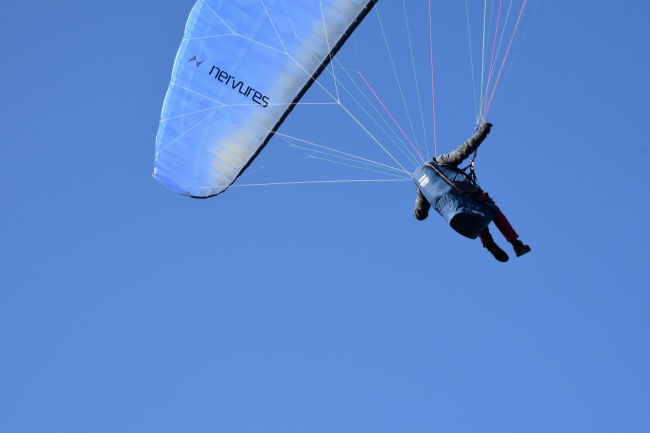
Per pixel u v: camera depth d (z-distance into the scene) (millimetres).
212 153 54062
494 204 45219
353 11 49812
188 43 51250
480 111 46125
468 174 45906
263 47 51250
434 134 46938
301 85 52344
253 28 50750
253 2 50094
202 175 54906
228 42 51188
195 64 51625
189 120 53062
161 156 54344
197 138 53625
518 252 45219
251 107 52719
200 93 52375
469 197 44781
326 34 50625
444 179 45156
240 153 54125
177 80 51969
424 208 47094
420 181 45781
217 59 51562
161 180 55375
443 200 44594
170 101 52594
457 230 44594
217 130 53375
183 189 55562
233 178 55062
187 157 54250
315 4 49844
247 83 52156
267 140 53906
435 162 46156
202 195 55812
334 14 50000
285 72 51906
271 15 50344
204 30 50938
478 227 44250
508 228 45281
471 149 45406
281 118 53219
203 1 50375
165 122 53188
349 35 50688
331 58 51406
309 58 51438
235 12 50375
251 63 51719
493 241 45688
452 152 45938
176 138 53594
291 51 51250
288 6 50062
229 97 52500
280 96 52562
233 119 53062
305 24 50406
